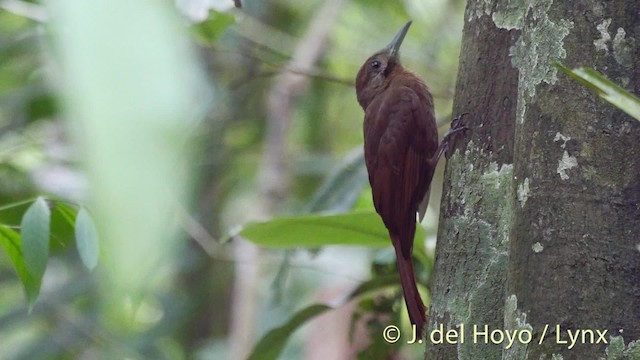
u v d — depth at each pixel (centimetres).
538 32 397
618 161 366
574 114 377
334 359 1020
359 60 1330
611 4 383
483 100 505
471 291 482
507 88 498
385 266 805
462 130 510
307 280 1155
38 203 515
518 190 390
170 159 116
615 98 283
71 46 117
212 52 1202
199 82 142
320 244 736
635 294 351
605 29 381
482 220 489
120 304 132
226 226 1338
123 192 114
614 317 349
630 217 359
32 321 1154
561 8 391
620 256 355
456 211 504
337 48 1338
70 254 1128
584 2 387
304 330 1108
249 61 1319
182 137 118
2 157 1073
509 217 437
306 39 1266
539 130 386
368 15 1344
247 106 1351
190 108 126
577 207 366
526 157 389
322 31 1262
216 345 1244
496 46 505
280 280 865
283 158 1212
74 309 1182
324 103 1312
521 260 378
